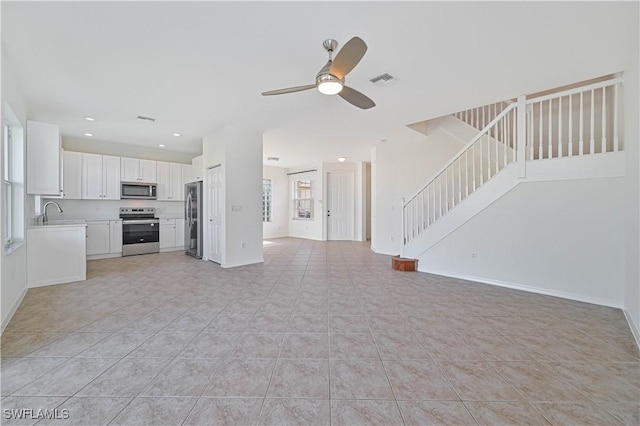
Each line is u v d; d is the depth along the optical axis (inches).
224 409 60.2
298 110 161.0
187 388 67.0
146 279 165.5
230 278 168.9
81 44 95.0
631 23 84.6
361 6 77.1
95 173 225.5
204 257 223.6
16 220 129.1
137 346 86.9
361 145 259.0
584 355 82.4
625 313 113.1
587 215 128.0
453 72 116.0
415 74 117.4
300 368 75.5
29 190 140.6
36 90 131.5
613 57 104.5
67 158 213.5
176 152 275.4
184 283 157.8
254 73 116.0
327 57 103.4
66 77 119.0
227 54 101.6
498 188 154.9
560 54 102.2
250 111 162.1
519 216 147.9
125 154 247.0
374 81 124.0
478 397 64.3
